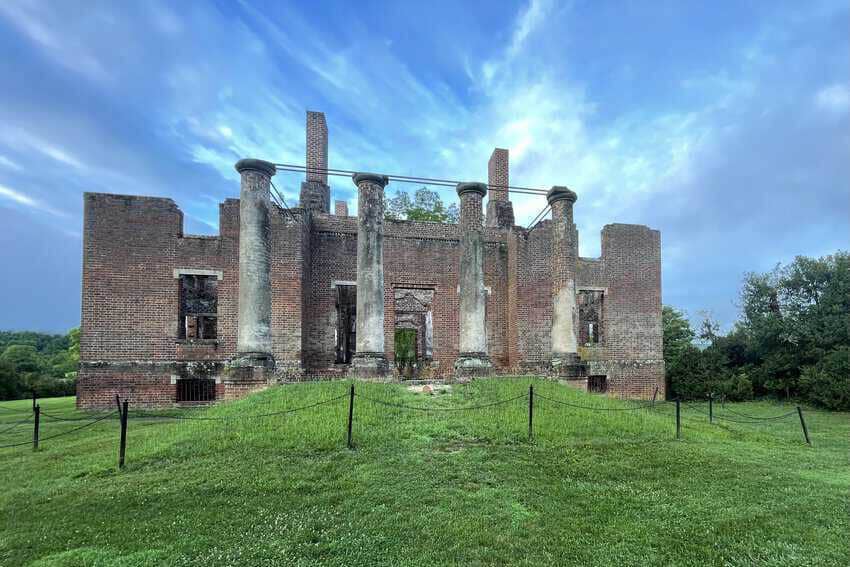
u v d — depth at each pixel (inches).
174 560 183.0
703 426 477.7
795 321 920.3
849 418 673.6
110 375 617.0
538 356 759.1
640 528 215.9
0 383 1011.3
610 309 826.2
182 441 325.7
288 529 207.2
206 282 706.8
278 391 434.0
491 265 797.9
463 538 202.4
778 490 272.8
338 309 786.2
